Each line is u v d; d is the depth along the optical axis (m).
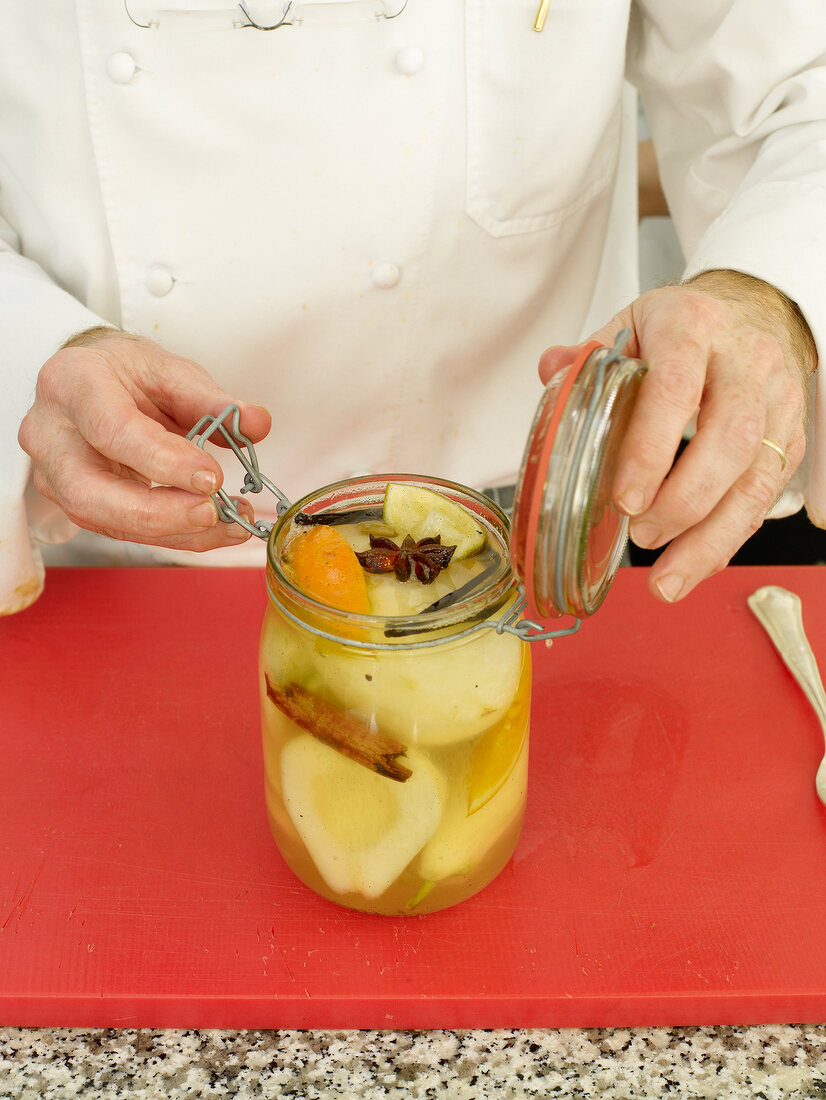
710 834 0.82
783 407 0.73
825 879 0.78
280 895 0.77
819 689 0.97
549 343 1.43
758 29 1.14
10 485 0.99
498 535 0.72
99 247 1.20
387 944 0.73
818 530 2.13
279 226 1.18
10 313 1.00
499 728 0.68
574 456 0.56
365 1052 0.67
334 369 1.29
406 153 1.16
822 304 0.87
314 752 0.67
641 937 0.73
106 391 0.78
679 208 1.40
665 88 1.31
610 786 0.87
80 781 0.88
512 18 1.13
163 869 0.79
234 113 1.12
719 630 1.08
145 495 0.76
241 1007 0.68
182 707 0.97
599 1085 0.64
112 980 0.69
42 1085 0.64
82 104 1.12
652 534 0.67
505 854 0.75
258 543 1.40
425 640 0.62
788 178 1.02
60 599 1.13
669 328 0.70
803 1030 0.69
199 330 1.23
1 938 0.72
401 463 1.41
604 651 1.05
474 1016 0.68
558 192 1.27
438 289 1.27
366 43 1.10
